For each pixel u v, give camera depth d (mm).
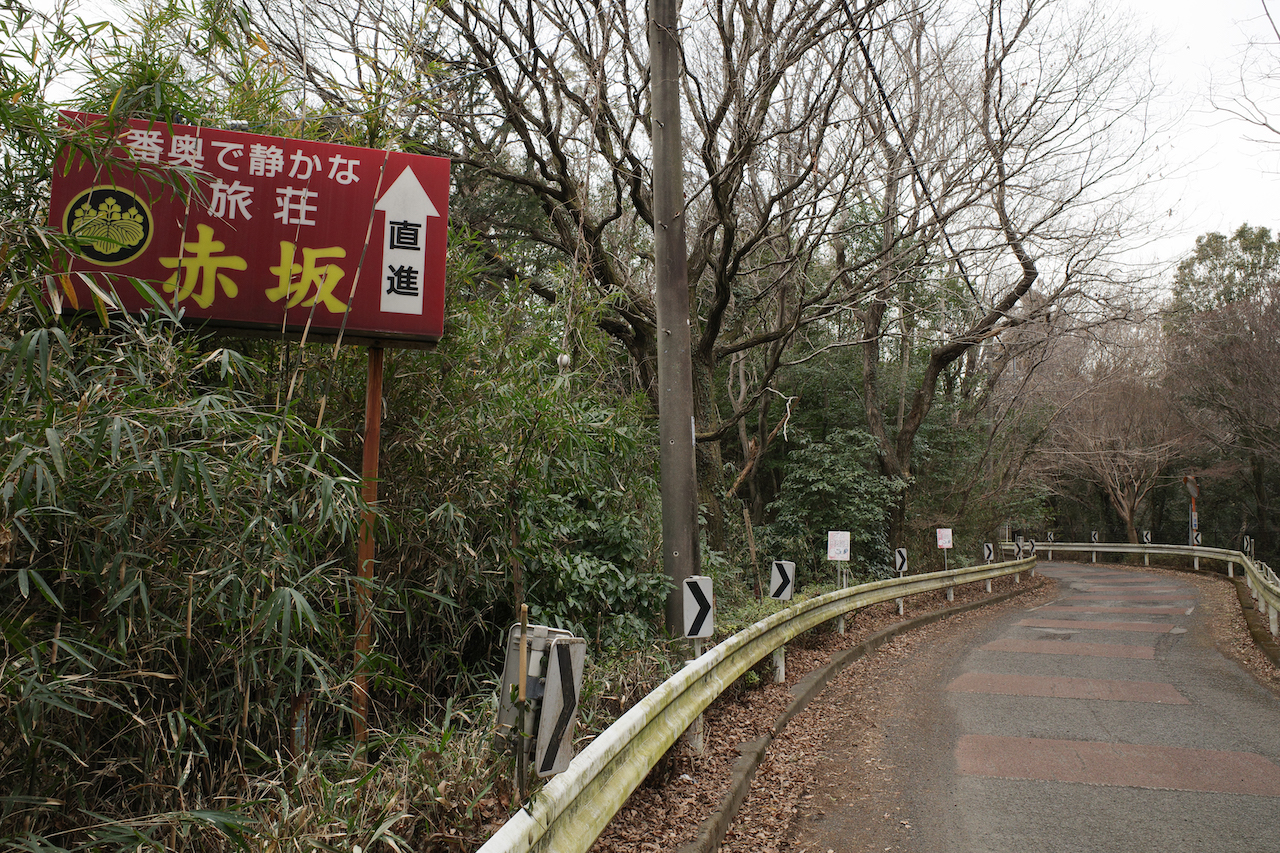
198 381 4418
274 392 4660
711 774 5535
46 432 2533
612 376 11086
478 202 11484
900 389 22188
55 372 3064
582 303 7465
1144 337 33438
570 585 6352
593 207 13195
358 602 4199
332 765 3656
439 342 5203
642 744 4496
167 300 4305
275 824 2795
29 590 3010
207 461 3168
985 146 12039
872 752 6832
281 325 4449
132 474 2938
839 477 17281
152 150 4367
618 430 7121
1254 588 16156
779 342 12891
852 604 12586
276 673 3621
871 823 5270
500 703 3398
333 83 5348
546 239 11859
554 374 7152
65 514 2891
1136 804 5473
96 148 3588
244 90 5121
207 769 3568
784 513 17688
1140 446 34688
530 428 5586
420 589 5055
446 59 9672
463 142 11328
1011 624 14922
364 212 4602
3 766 2883
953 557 23141
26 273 3062
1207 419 34344
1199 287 36969
